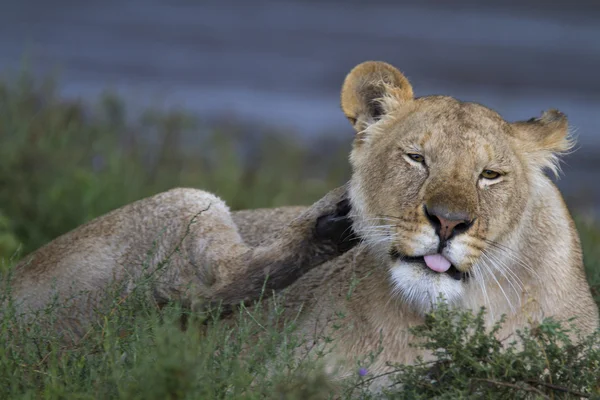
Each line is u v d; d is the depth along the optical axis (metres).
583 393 8.17
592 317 9.67
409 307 9.21
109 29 47.66
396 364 8.70
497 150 9.10
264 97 35.72
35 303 10.95
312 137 28.98
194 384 7.36
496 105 35.59
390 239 9.06
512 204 9.10
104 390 7.84
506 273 9.20
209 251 10.41
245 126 29.62
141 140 19.19
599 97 39.34
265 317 10.11
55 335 9.43
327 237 9.84
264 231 11.60
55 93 18.14
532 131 9.71
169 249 10.77
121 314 9.12
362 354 9.27
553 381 8.33
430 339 8.93
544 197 9.62
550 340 8.44
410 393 8.37
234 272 10.12
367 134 9.80
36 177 15.19
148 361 7.79
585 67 46.06
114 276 10.88
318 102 35.62
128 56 41.12
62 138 16.09
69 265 11.04
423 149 9.12
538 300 9.33
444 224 8.70
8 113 16.45
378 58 45.34
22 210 14.55
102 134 17.84
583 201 22.38
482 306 8.66
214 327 8.59
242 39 48.66
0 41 41.25
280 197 18.52
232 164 18.94
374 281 9.43
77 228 11.56
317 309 9.67
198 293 10.09
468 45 50.66
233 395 7.98
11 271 9.88
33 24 46.69
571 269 9.61
